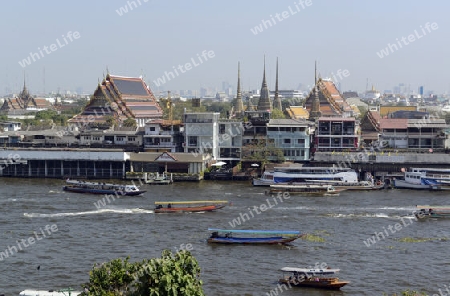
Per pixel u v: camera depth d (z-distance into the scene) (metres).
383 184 156.50
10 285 76.25
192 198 136.50
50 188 149.62
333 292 75.38
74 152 169.25
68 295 68.88
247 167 172.12
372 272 82.75
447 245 96.44
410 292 73.00
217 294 74.12
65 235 100.62
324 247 94.69
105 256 88.75
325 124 180.00
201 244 96.38
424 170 157.12
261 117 183.00
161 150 180.62
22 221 110.62
